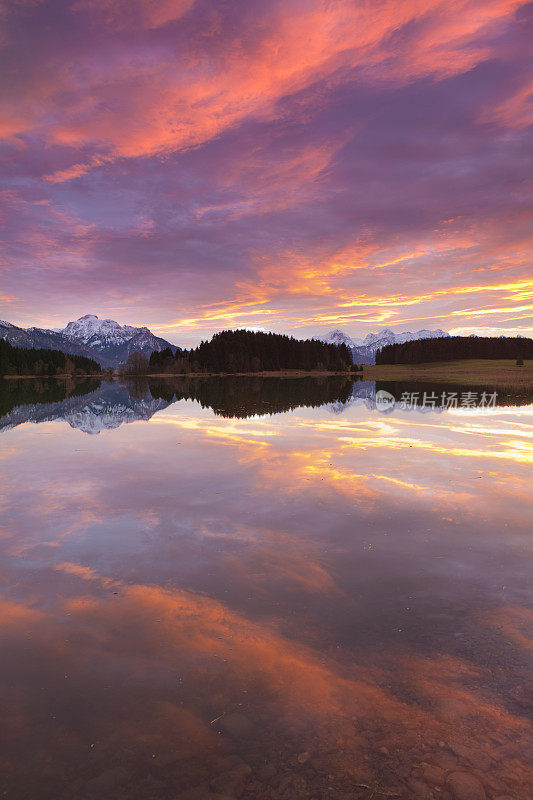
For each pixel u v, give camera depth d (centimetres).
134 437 1568
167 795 254
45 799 253
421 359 15800
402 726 300
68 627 421
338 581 502
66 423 2025
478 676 344
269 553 582
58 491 884
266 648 386
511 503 770
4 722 310
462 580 497
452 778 259
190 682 347
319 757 277
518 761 270
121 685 345
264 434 1595
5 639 403
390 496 821
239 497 833
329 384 6309
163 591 487
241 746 288
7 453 1284
